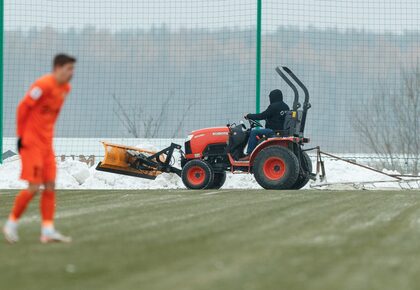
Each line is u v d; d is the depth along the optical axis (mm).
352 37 74812
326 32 74438
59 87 25594
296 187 56500
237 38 74438
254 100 73750
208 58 75688
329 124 75000
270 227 28578
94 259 21547
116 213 34125
